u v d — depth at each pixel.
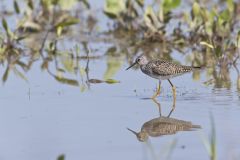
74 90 15.10
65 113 13.09
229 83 15.48
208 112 12.85
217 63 17.66
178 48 19.86
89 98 14.34
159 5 21.67
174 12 22.73
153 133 11.66
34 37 21.17
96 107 13.55
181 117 12.63
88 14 23.47
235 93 14.34
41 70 17.34
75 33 22.03
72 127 12.05
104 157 10.35
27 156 10.47
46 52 19.55
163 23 20.48
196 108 13.20
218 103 13.49
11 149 10.84
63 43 20.62
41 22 22.12
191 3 23.61
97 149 10.76
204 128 11.80
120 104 13.78
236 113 12.65
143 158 10.28
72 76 16.62
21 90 15.12
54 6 21.70
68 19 21.97
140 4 20.98
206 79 16.05
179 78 16.28
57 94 14.73
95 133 11.70
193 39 20.03
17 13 20.94
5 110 13.34
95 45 20.36
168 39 20.50
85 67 17.64
